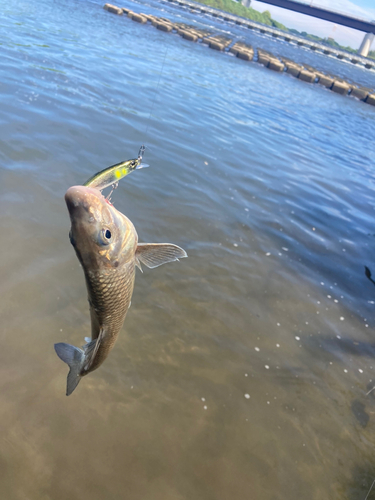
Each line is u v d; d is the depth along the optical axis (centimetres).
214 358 412
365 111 2261
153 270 500
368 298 574
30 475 282
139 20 2642
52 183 572
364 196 932
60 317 396
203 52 2302
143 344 401
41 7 1916
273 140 1128
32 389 333
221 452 331
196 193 692
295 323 491
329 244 682
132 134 827
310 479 330
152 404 351
